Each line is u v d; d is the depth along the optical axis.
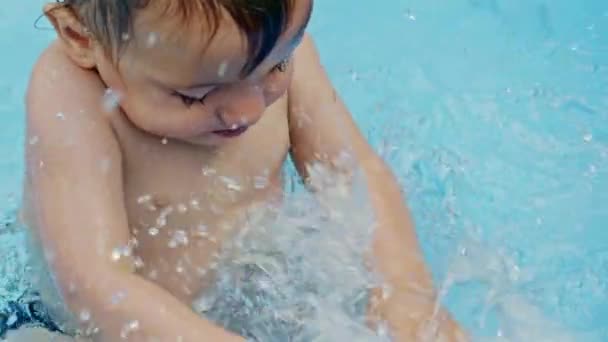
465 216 1.27
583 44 1.54
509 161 1.35
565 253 1.25
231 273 1.13
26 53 1.51
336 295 1.12
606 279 1.22
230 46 0.97
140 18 0.98
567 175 1.34
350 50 1.53
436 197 1.28
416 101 1.44
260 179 1.15
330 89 1.21
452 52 1.52
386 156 1.32
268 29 0.97
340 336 1.10
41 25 1.54
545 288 1.20
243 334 1.12
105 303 1.04
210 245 1.12
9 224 1.21
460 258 1.18
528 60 1.51
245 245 1.13
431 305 1.12
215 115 1.03
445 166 1.32
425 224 1.23
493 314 1.14
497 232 1.26
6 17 1.56
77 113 1.07
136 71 1.02
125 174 1.09
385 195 1.17
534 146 1.38
